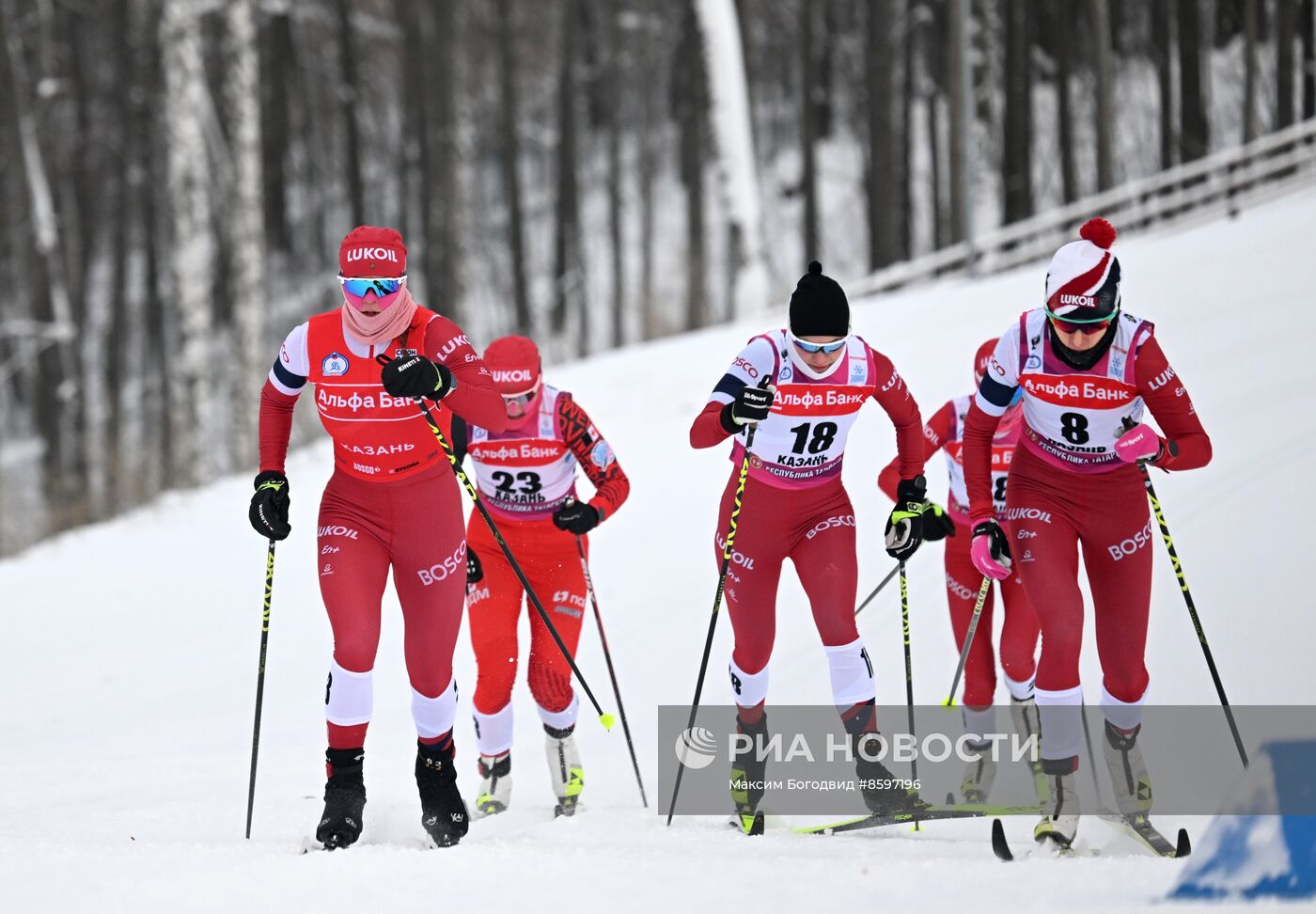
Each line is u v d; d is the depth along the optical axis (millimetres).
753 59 106000
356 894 10344
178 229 61812
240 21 61625
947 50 93250
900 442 16172
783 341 15367
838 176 119125
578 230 103188
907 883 10617
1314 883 10070
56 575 37469
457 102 87375
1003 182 83688
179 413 62406
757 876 10922
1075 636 13758
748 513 15961
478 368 14023
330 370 13539
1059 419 14352
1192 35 77812
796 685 22406
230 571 35031
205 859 11602
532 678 17641
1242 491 23609
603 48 114625
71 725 24641
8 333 78938
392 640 27812
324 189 122375
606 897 10281
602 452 17766
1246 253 40562
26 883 10656
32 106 92562
